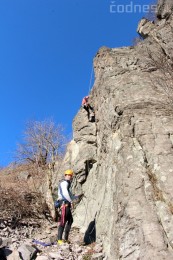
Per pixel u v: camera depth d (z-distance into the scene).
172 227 5.01
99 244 6.27
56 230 7.95
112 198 6.39
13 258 5.96
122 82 8.37
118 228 5.38
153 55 9.52
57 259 5.91
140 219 5.24
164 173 5.81
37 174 11.59
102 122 8.26
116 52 10.15
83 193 8.40
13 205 8.64
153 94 7.73
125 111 7.30
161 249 4.80
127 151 6.46
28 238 7.43
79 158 8.77
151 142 6.48
